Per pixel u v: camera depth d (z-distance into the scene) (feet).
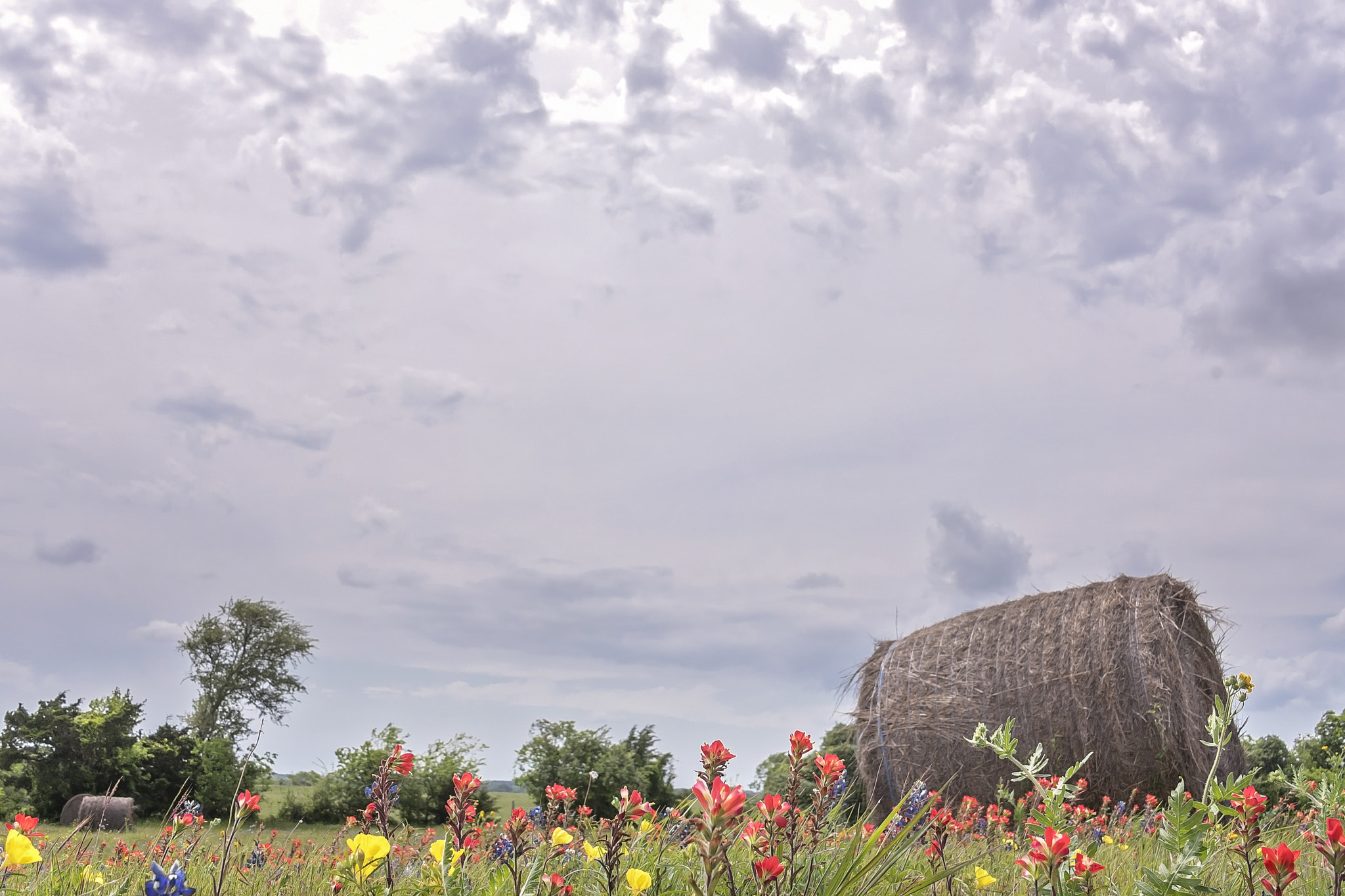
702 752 6.96
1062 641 43.47
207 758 114.52
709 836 5.61
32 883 8.16
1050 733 42.24
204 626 188.96
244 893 9.52
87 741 107.65
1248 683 13.80
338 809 77.87
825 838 9.09
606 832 8.66
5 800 105.91
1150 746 39.40
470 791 8.21
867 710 49.52
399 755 7.66
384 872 8.36
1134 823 19.49
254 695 188.44
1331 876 8.71
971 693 45.37
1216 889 8.36
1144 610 41.60
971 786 44.34
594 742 89.51
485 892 8.01
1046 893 7.56
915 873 9.25
